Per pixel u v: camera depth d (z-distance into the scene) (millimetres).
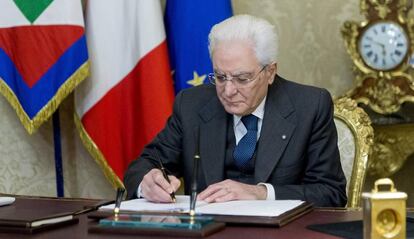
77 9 4543
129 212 2449
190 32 4781
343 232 2131
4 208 2686
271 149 3191
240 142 3252
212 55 3109
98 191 5215
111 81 4652
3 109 5000
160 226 2166
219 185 2811
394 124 4926
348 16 5484
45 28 4527
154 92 4629
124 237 2125
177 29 4824
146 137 4633
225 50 3043
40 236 2191
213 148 3277
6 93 4520
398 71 4801
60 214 2377
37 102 4512
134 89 4703
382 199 1862
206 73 4746
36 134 5078
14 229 2242
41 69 4516
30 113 4523
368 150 3631
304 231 2191
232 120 3307
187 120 3395
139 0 4684
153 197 2732
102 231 2191
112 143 4648
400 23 4781
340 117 3754
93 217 2459
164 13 4965
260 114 3258
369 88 4867
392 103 4816
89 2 4691
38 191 5090
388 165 4926
